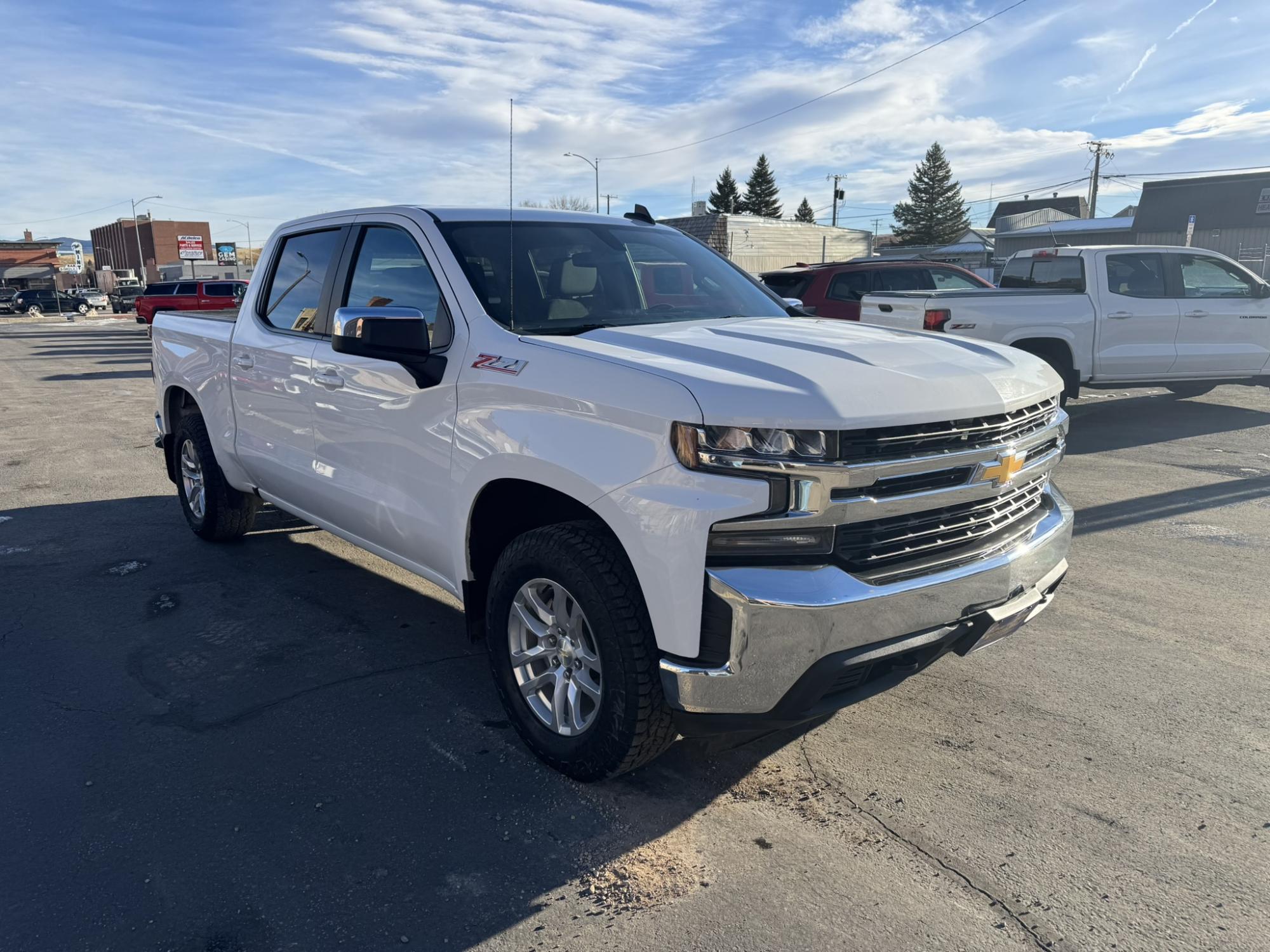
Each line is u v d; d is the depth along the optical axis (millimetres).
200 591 4871
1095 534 5793
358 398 3727
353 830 2785
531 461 2867
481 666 3955
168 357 5652
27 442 9625
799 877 2564
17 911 2430
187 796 2967
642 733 2762
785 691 2525
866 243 46469
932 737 3334
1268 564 5211
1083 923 2373
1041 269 10031
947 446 2699
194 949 2291
